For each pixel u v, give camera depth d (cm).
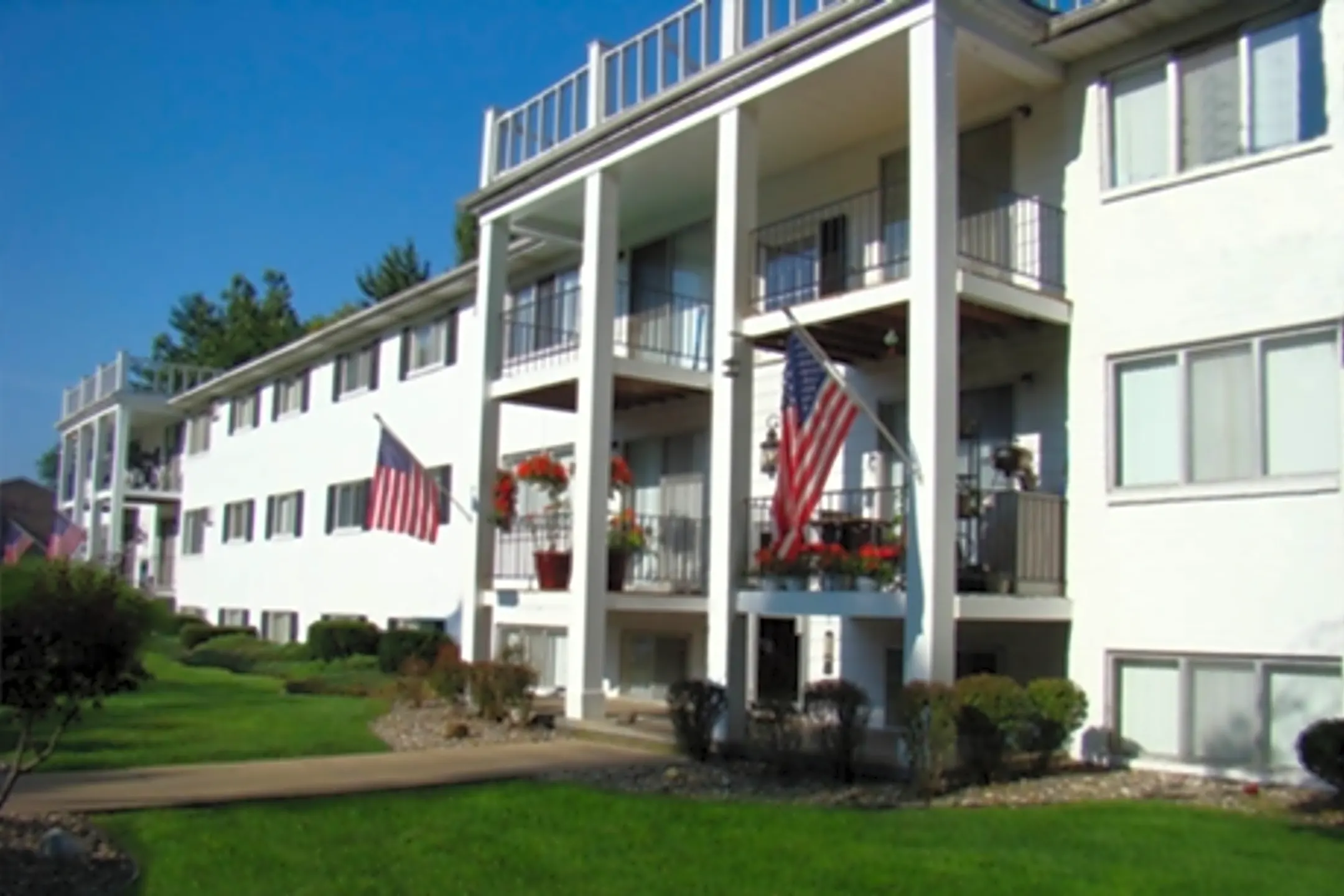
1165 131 1302
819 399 1243
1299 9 1200
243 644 3028
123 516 4778
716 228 1562
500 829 942
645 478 1978
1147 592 1264
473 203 1972
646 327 1994
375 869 820
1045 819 984
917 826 957
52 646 812
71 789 1077
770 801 1082
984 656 1416
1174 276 1272
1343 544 1128
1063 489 1358
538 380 1809
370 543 2848
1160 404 1281
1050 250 1380
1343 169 1152
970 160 1494
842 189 1656
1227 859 841
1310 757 1039
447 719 1656
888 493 1509
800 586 1370
